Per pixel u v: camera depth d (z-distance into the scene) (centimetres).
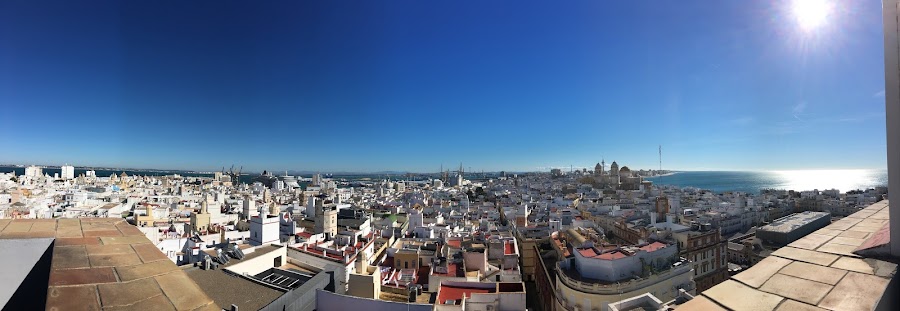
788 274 575
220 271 3788
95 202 15238
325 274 4156
